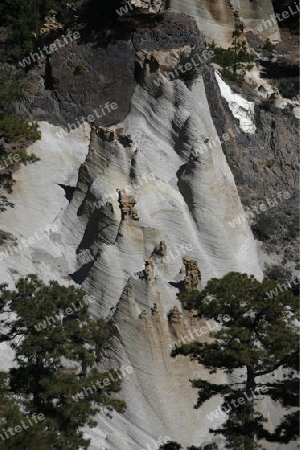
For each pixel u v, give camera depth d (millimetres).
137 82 159125
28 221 143250
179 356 120000
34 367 102375
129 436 117688
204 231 141250
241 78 187500
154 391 118938
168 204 140375
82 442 100375
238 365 98562
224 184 145625
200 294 98875
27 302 103125
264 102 178250
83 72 160375
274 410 121188
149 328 119500
